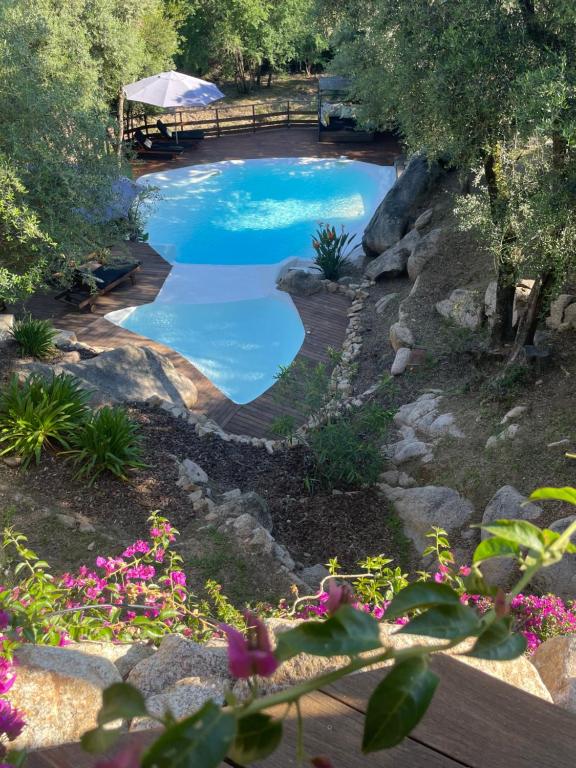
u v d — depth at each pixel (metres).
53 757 1.07
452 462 12.36
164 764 0.40
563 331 14.23
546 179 10.25
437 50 10.71
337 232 25.28
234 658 0.48
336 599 0.56
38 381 11.54
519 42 10.11
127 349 15.59
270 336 19.16
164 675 3.00
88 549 9.11
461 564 10.47
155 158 31.64
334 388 16.17
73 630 3.88
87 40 23.03
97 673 2.49
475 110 10.45
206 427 13.94
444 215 21.33
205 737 0.41
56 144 14.13
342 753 1.14
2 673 2.23
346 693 1.23
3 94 13.69
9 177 13.24
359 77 20.83
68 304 20.08
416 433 13.62
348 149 32.06
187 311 20.19
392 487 12.30
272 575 9.12
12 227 14.16
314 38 38.81
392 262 20.72
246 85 41.09
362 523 11.54
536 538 0.60
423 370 15.83
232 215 26.48
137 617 3.99
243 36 38.31
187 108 38.09
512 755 1.14
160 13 31.97
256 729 0.48
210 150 32.66
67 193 14.30
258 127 35.12
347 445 12.19
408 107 11.62
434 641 2.38
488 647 0.54
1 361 13.85
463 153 11.54
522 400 12.98
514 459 11.77
